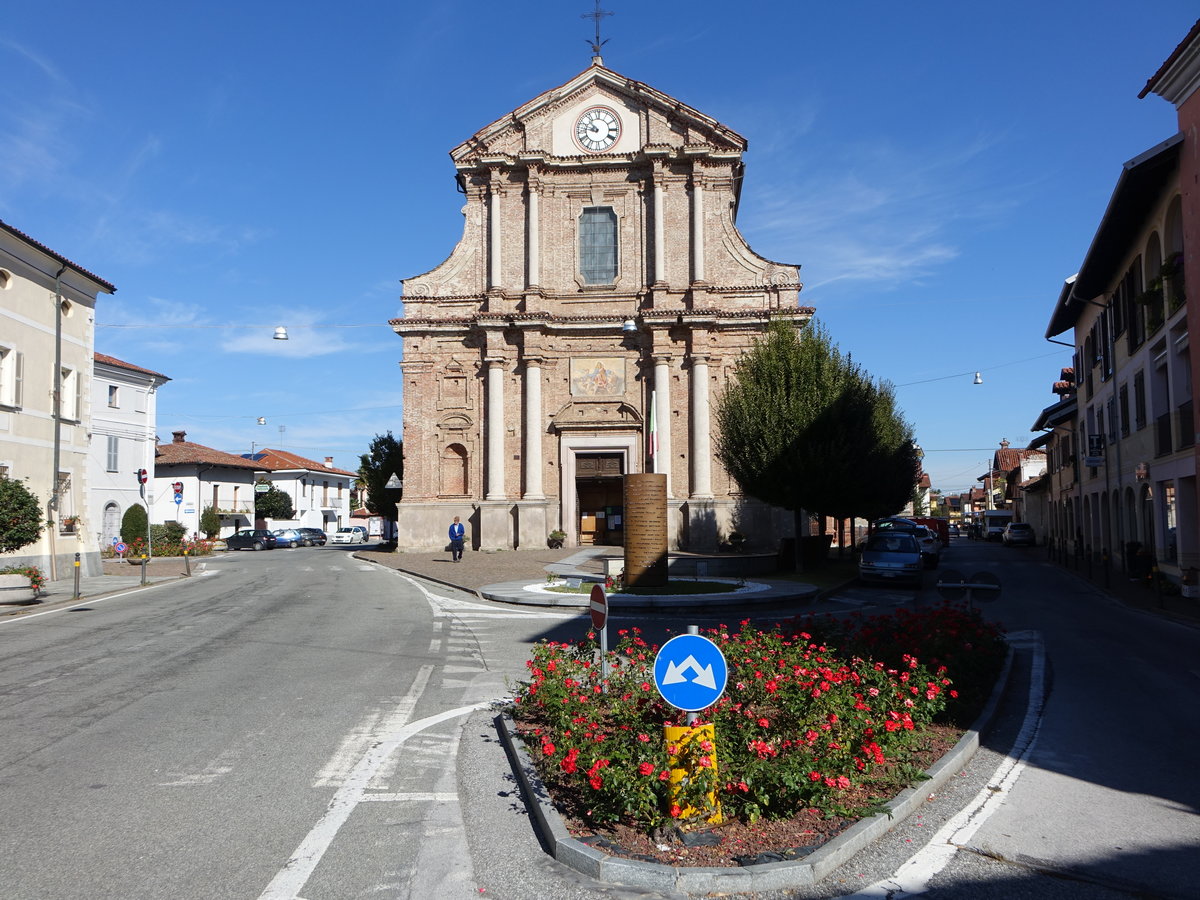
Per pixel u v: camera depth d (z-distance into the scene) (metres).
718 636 9.55
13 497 21.30
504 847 5.60
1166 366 25.12
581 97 39.66
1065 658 13.16
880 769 6.76
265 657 12.61
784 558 28.80
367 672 11.56
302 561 38.12
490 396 38.06
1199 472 20.56
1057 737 8.35
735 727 6.60
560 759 6.36
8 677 11.10
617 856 5.17
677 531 37.22
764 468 27.09
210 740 8.12
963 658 9.80
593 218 39.56
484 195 39.56
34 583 20.58
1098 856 5.43
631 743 6.15
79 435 30.27
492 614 18.16
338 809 6.31
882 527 36.94
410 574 28.62
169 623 16.38
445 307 39.34
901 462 36.00
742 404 27.95
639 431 38.31
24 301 27.00
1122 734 8.47
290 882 5.04
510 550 36.78
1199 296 20.20
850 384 27.34
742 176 40.81
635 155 38.75
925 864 5.29
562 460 38.38
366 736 8.31
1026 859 5.38
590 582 23.47
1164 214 22.69
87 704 9.55
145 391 48.31
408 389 38.78
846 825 5.64
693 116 38.47
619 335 38.62
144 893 4.87
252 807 6.33
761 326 37.50
